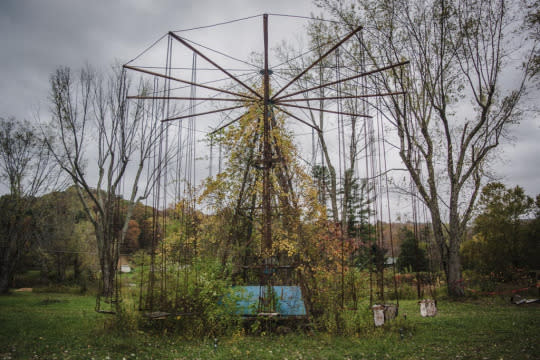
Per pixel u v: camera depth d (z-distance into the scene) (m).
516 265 24.81
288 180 13.38
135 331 10.78
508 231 24.80
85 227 37.41
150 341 10.02
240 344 9.61
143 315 10.77
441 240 22.05
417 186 22.31
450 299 20.14
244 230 13.97
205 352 8.84
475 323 12.24
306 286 12.13
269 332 10.91
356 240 14.74
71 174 29.36
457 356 8.20
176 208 13.37
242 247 13.38
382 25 23.20
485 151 21.64
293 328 11.28
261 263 12.27
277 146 13.68
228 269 12.24
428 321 12.87
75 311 17.78
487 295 20.16
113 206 27.88
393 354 8.50
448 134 22.41
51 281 35.88
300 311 11.31
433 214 22.30
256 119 14.33
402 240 28.98
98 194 29.75
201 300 11.03
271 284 12.04
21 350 9.05
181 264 12.08
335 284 12.18
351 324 10.74
